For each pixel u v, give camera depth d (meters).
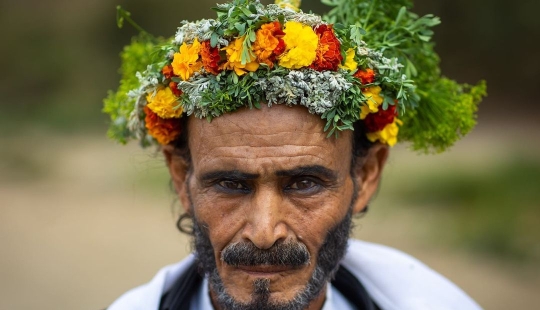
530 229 9.99
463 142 16.28
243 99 2.41
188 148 2.70
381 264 3.30
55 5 23.83
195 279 3.01
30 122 19.44
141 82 2.67
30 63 22.52
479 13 20.39
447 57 20.84
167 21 22.64
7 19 23.44
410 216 10.91
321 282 2.64
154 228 11.34
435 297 3.26
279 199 2.50
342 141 2.58
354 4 2.97
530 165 12.66
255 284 2.53
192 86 2.48
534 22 19.89
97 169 15.16
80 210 12.36
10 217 11.98
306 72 2.43
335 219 2.61
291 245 2.52
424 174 12.74
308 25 2.47
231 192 2.54
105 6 23.39
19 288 8.80
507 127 18.06
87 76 22.28
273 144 2.43
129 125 2.92
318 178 2.54
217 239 2.57
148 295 3.00
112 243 10.59
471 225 10.29
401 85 2.57
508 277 8.68
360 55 2.54
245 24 2.39
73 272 9.38
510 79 20.58
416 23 2.88
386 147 2.95
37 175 14.75
